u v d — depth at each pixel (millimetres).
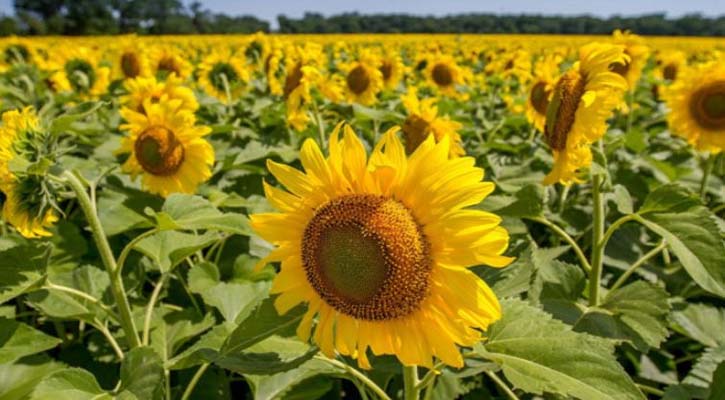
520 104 2131
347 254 513
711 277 673
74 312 811
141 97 1493
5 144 697
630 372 988
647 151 1760
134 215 935
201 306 1105
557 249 968
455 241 479
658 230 736
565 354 500
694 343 1046
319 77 1473
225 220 737
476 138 1961
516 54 3314
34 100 2348
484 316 485
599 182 858
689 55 5754
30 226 718
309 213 559
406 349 517
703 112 1285
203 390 906
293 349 621
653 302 792
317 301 555
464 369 646
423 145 508
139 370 604
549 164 1442
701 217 729
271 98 2252
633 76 1404
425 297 511
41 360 697
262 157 1354
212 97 2131
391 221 508
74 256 1085
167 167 1154
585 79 780
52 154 709
